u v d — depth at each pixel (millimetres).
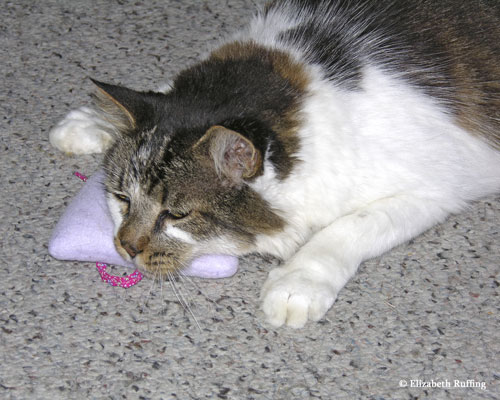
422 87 673
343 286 655
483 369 620
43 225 700
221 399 598
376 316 648
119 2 906
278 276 644
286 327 637
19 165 743
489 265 684
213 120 616
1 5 899
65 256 652
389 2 710
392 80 665
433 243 700
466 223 716
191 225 630
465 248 696
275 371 614
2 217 704
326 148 637
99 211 664
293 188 637
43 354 619
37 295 654
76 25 878
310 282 633
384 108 655
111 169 652
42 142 762
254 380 608
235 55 668
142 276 665
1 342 623
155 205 628
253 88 635
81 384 603
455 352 628
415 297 661
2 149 755
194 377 609
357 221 658
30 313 642
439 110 675
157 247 639
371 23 691
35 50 850
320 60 662
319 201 649
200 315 645
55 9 896
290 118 628
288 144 624
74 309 646
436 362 623
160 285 662
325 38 678
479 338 637
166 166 614
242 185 618
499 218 720
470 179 694
